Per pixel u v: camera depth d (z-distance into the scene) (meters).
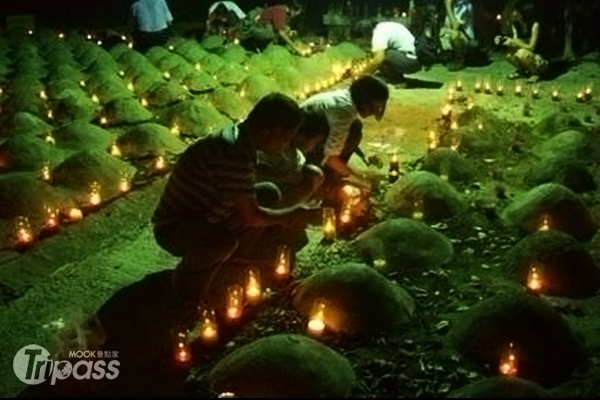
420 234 6.86
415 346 5.42
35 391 5.07
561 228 7.34
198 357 5.38
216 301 6.03
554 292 6.21
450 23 16.73
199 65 15.80
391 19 18.80
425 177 8.05
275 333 5.62
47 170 9.00
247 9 24.80
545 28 17.45
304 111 7.10
